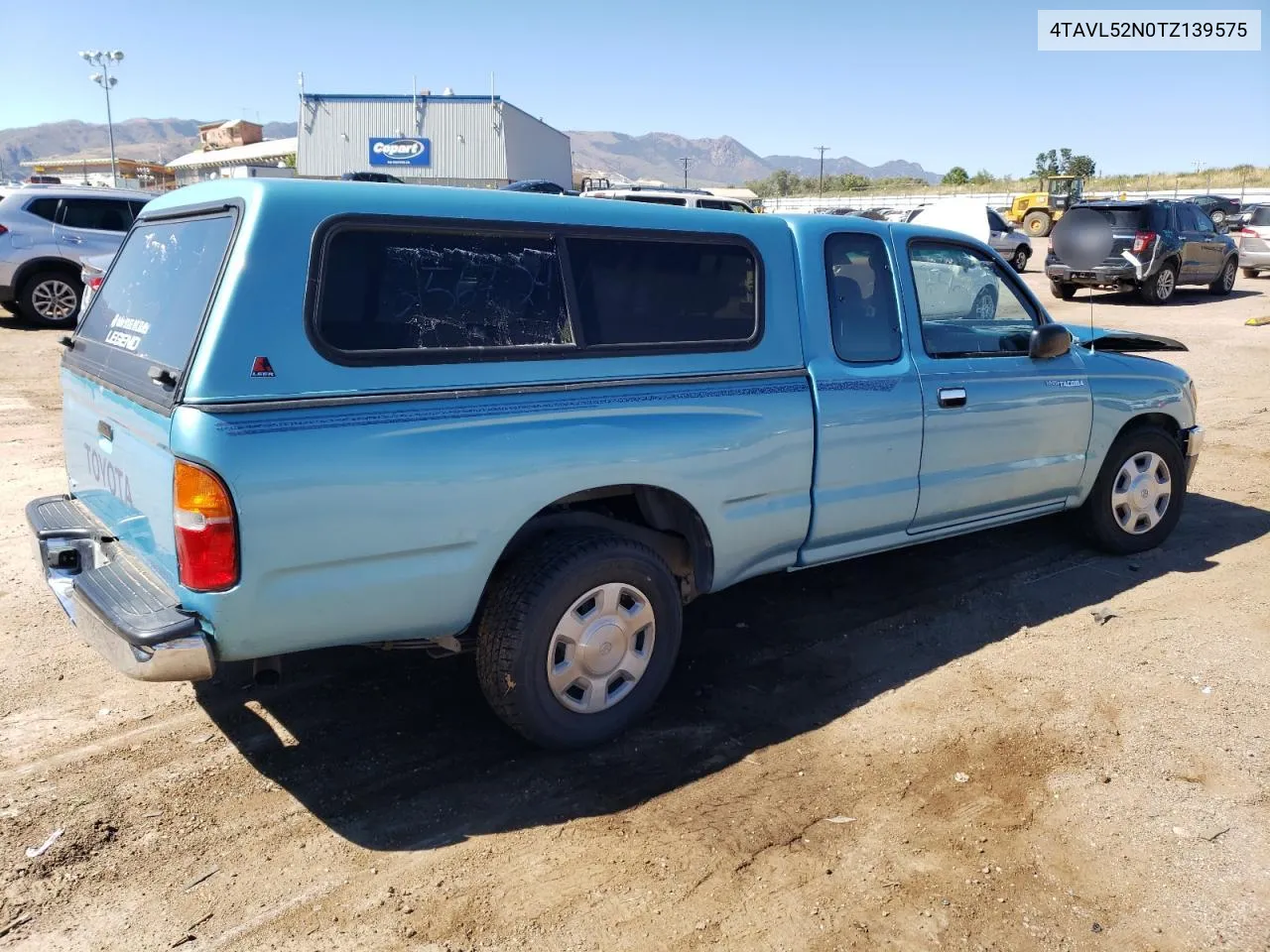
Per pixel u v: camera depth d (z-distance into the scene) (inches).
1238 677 166.6
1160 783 135.3
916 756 142.5
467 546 126.3
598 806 129.7
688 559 161.0
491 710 155.2
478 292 128.2
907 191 3191.4
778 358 158.1
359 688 161.6
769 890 113.4
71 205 541.3
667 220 147.6
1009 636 184.5
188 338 115.6
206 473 107.6
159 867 116.0
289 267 114.0
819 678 167.3
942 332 185.3
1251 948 105.3
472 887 113.3
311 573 115.6
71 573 138.4
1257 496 280.5
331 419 114.4
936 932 107.2
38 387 391.9
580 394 134.5
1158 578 214.2
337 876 115.0
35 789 130.6
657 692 149.6
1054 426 202.5
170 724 148.7
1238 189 2342.5
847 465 167.5
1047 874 117.0
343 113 1280.8
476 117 1285.7
